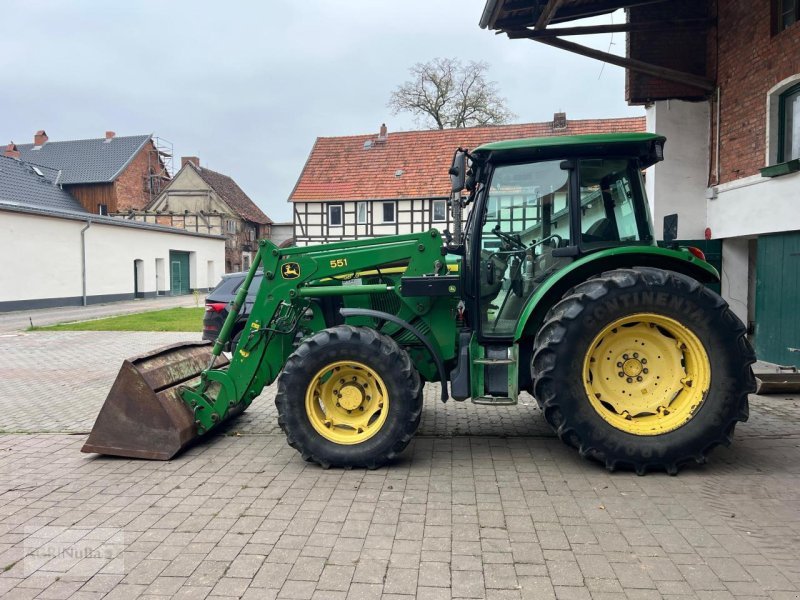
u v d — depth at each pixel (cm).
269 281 481
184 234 3172
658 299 404
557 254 454
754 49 780
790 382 633
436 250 468
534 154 457
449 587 276
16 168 3170
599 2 836
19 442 530
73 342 1270
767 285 796
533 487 394
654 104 921
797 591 266
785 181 734
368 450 430
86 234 2395
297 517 355
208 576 290
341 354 432
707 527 330
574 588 272
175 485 413
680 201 915
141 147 4050
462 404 646
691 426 404
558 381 409
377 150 2853
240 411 592
